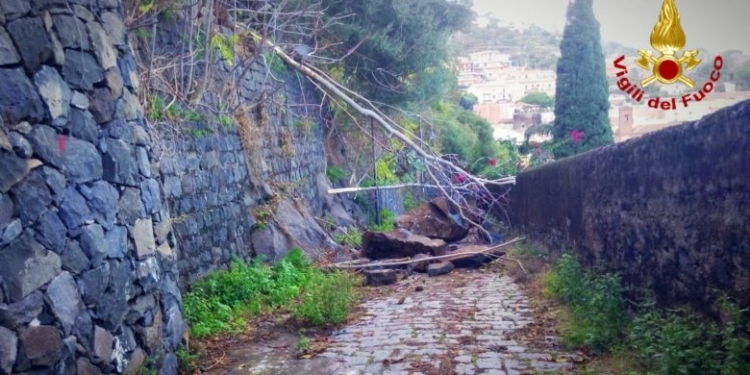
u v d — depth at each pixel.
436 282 8.36
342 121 14.80
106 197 3.69
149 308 4.09
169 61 7.04
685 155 3.94
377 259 9.84
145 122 4.54
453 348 4.78
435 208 13.14
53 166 3.20
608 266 5.72
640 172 4.79
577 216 7.06
